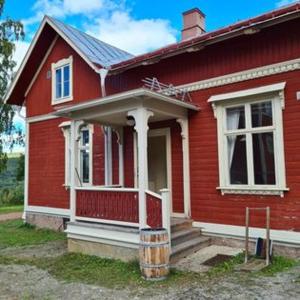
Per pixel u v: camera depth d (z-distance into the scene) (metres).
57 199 11.41
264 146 7.09
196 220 7.98
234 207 7.39
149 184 9.82
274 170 6.91
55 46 12.01
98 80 10.58
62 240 9.44
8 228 11.98
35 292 5.12
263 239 6.50
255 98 7.18
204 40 7.36
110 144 10.12
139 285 5.27
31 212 12.26
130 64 8.91
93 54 10.55
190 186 8.16
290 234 6.58
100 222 7.50
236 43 7.57
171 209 8.51
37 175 12.23
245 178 7.33
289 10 6.12
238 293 4.69
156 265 5.48
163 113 7.49
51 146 11.82
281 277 5.33
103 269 6.27
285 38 6.86
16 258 7.40
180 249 6.61
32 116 12.62
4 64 17.75
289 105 6.71
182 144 8.38
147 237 5.55
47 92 12.16
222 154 7.62
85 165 10.90
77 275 5.95
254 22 6.58
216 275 5.54
